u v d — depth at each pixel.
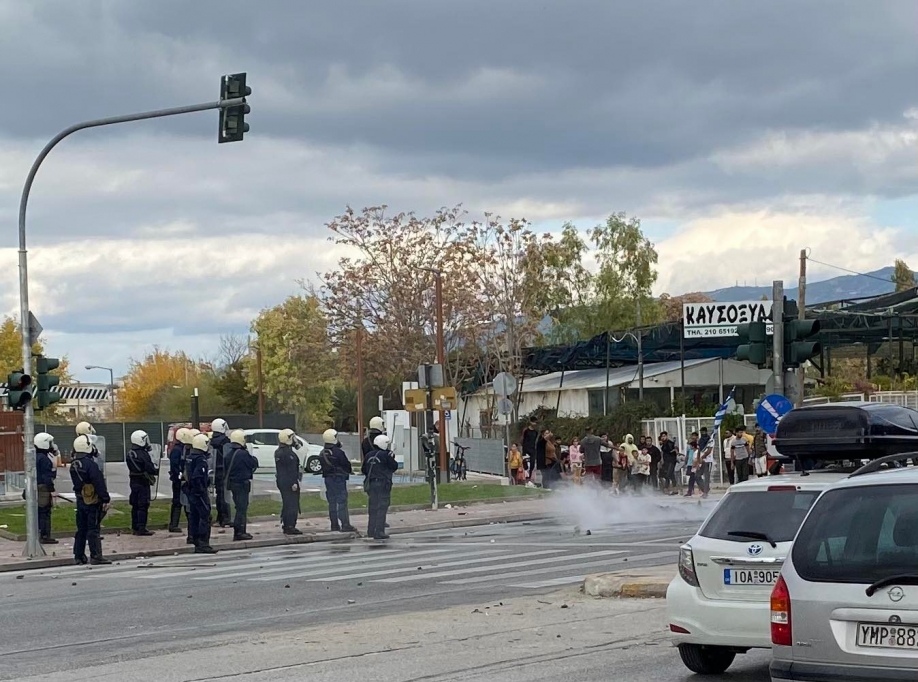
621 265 75.50
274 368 96.25
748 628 9.16
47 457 24.72
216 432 27.31
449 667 10.12
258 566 20.17
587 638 11.44
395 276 63.44
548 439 38.06
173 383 109.56
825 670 6.90
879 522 6.97
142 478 26.06
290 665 10.41
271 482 45.59
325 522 29.53
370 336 63.53
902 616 6.71
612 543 21.80
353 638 11.84
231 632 12.91
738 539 9.38
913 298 48.72
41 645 12.38
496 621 12.67
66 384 120.62
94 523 21.73
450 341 64.50
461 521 29.00
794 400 16.28
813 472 10.02
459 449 46.69
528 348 63.75
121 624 13.76
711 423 43.84
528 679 9.55
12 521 28.27
